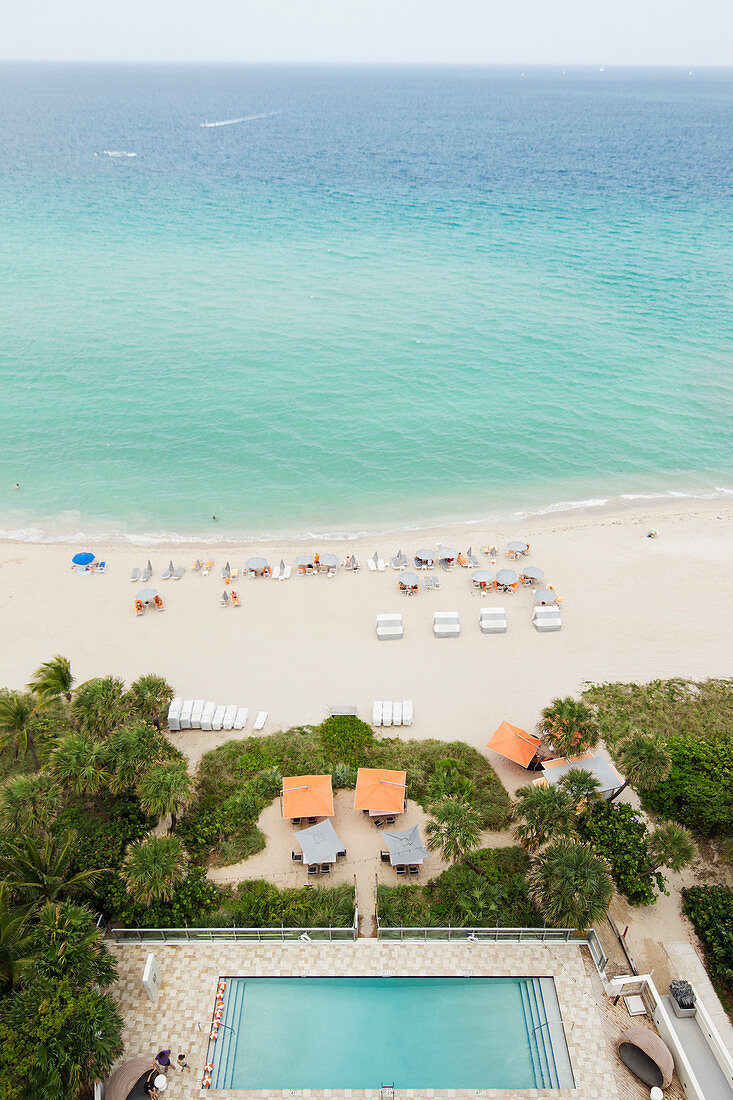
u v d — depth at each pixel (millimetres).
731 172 182875
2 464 61750
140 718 33719
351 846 31734
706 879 30859
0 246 113500
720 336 87000
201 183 155875
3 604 46438
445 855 28938
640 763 31359
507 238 121250
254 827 32562
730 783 33031
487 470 61938
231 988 25812
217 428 67312
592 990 25828
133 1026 24547
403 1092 23078
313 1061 23969
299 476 60844
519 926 28172
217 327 87688
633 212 138375
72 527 54406
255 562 48500
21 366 77750
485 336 86062
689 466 63094
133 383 74812
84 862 28422
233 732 37875
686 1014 25422
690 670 41594
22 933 23719
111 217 128500
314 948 27016
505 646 43312
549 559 50969
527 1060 24016
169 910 27906
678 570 49875
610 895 26500
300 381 75562
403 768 35281
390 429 67562
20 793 29500
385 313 92125
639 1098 23016
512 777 35312
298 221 128375
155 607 46000
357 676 41125
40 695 34625
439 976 26141
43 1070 20281
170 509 56625
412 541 53094
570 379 76688
